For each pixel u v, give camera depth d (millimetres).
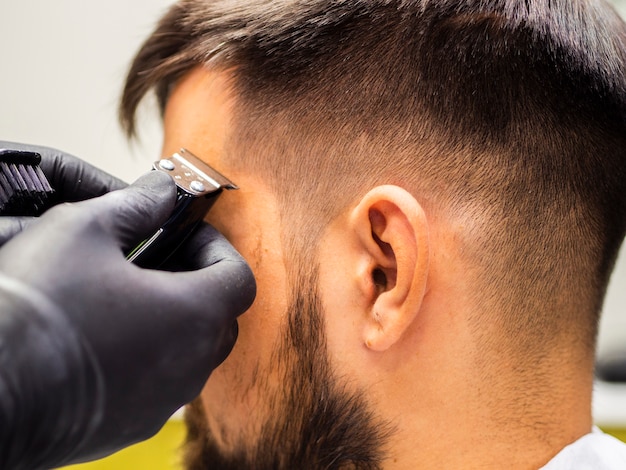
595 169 531
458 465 531
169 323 449
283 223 537
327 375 533
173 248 521
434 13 525
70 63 1280
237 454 587
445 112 511
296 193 533
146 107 667
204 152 562
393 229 499
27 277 414
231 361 565
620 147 540
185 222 508
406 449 532
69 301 420
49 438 413
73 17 1269
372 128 518
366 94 520
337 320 525
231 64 550
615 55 546
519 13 525
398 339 515
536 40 520
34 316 404
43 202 546
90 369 421
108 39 1279
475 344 520
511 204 513
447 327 517
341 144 521
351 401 532
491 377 524
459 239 511
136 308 439
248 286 497
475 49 515
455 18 523
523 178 514
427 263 498
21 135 1299
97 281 434
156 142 1135
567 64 521
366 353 523
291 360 542
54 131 1300
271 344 546
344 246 521
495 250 514
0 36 1261
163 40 600
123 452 1025
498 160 512
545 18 527
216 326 468
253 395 563
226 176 552
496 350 523
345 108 522
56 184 620
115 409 437
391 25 527
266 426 564
